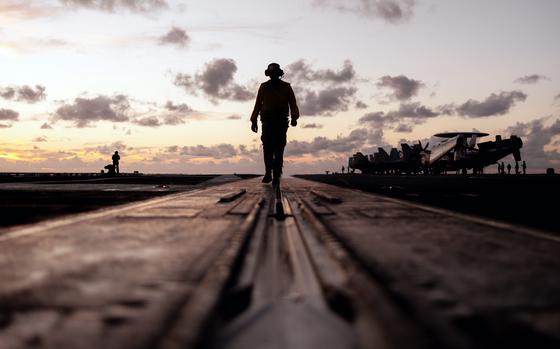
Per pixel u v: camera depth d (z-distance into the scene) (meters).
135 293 2.00
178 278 2.28
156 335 1.51
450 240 3.39
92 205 6.69
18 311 1.77
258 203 6.60
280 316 1.95
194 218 4.87
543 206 6.50
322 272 2.49
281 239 3.83
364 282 2.04
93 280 2.24
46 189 11.75
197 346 1.41
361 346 1.61
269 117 13.65
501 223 4.37
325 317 1.94
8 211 5.80
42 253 2.96
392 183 17.97
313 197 8.11
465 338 1.49
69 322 1.64
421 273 2.36
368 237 3.53
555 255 2.85
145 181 19.59
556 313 1.73
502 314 1.72
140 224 4.39
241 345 1.65
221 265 2.44
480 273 2.36
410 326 1.56
